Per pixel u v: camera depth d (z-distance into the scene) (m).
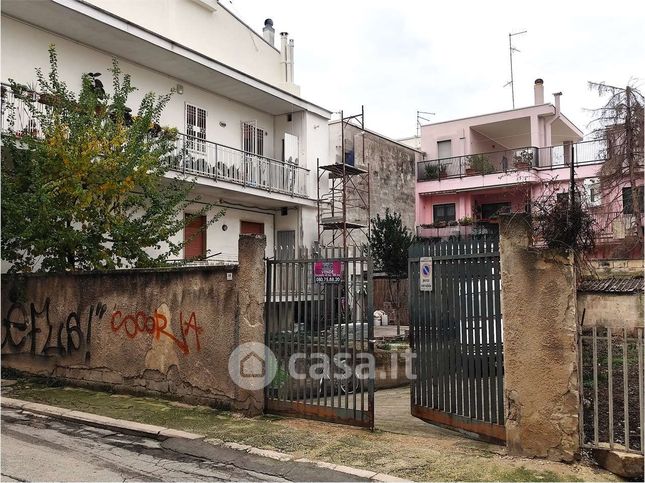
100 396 9.09
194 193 17.12
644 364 5.41
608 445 5.57
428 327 7.32
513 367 5.95
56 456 6.25
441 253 7.16
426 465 5.71
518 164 27.53
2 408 8.57
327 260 7.46
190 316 8.46
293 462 5.93
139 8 15.84
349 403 7.23
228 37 19.41
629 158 17.59
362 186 24.78
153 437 6.98
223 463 5.99
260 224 20.23
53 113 10.80
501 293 6.14
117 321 9.40
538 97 31.67
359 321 7.20
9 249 11.13
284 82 22.05
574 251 5.93
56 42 14.24
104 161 10.56
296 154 20.62
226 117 19.19
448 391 6.95
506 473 5.40
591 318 9.20
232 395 7.92
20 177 10.87
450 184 29.73
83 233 10.72
